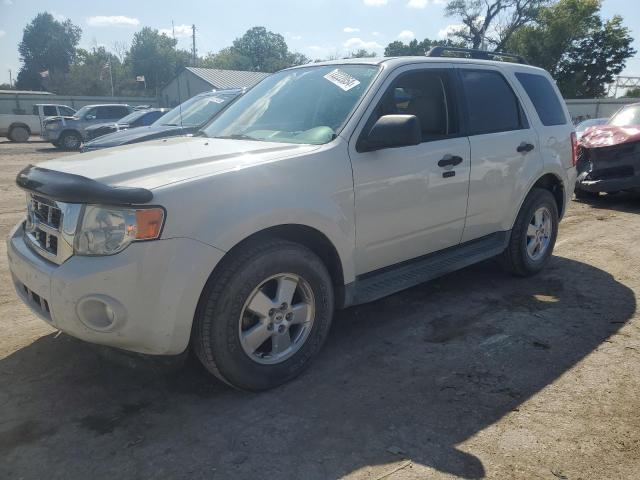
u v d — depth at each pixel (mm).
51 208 2834
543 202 5012
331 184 3244
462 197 4156
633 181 8297
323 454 2580
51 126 22656
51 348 3645
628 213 8133
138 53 81312
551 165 4992
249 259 2895
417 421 2838
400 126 3197
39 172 2994
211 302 2826
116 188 2592
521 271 5020
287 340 3203
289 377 3221
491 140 4383
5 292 4664
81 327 2656
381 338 3857
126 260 2574
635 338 3812
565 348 3670
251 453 2592
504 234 4727
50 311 2736
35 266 2793
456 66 4336
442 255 4281
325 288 3293
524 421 2832
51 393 3117
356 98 3617
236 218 2797
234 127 3994
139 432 2760
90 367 3400
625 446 2631
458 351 3639
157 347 2719
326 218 3189
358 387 3186
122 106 23844
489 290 4824
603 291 4770
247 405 3002
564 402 3010
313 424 2818
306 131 3574
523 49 51562
